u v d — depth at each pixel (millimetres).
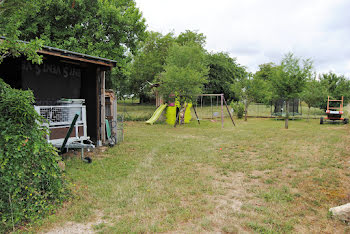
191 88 17125
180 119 18500
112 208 3887
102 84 8914
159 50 32969
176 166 6465
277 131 13891
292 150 8391
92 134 8969
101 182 5117
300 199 4332
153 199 4262
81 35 15125
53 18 14484
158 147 9008
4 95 3771
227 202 4219
